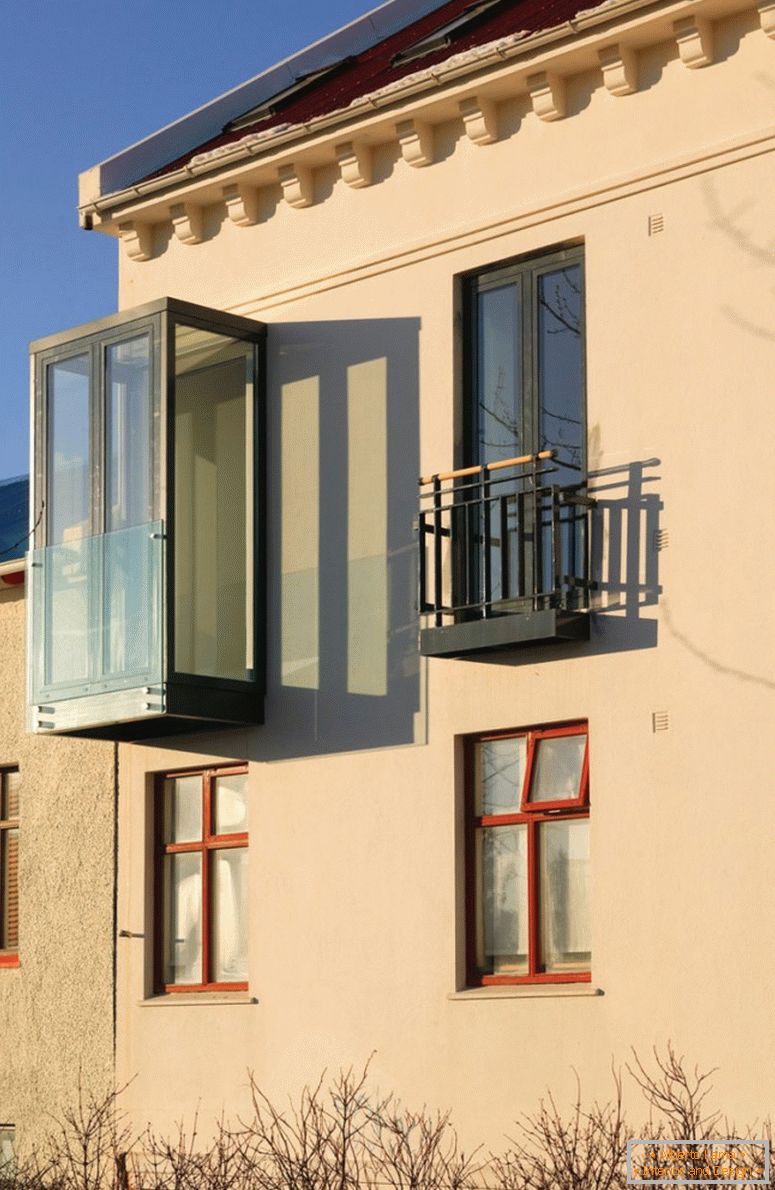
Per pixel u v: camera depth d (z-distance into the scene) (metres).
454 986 16.25
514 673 16.23
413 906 16.67
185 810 18.97
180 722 18.03
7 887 20.80
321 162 18.16
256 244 18.80
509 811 16.36
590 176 16.22
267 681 18.19
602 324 15.98
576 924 15.77
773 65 15.11
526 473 15.82
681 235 15.56
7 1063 20.06
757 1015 14.30
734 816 14.66
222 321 18.25
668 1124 14.60
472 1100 15.94
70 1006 19.52
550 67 16.22
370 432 17.66
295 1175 15.74
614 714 15.49
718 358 15.24
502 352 16.89
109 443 18.25
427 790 16.73
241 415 18.39
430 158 17.39
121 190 19.83
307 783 17.67
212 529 18.02
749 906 14.47
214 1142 17.34
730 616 14.91
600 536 15.78
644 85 15.91
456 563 16.70
